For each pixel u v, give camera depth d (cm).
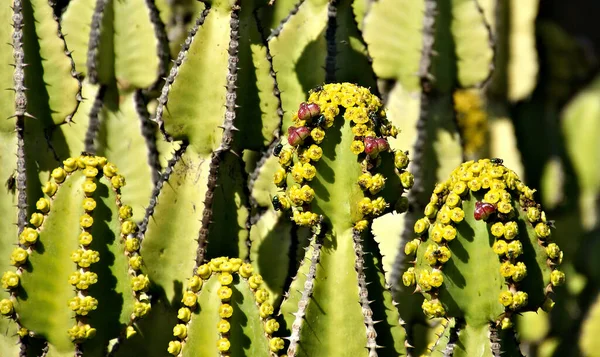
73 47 105
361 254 90
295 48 103
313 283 90
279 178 91
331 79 102
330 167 90
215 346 90
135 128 105
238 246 97
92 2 105
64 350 91
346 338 90
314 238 91
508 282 88
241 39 96
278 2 108
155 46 106
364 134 90
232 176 97
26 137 96
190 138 97
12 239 96
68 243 90
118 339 94
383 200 90
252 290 91
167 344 96
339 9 102
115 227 91
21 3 95
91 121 104
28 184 95
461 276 89
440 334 91
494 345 89
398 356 91
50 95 96
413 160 108
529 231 89
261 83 97
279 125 97
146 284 91
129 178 104
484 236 88
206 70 96
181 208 97
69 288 90
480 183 88
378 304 91
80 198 90
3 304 90
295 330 89
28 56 96
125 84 105
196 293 91
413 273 90
